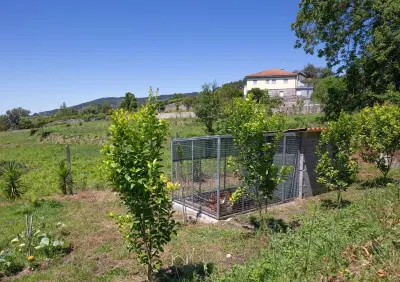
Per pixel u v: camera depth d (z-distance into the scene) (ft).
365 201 25.21
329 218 22.62
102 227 28.02
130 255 21.34
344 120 28.27
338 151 28.73
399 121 33.78
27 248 21.83
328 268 13.28
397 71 56.03
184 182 34.24
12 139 152.76
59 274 18.81
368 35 60.85
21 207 35.04
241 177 24.77
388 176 40.68
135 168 14.19
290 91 223.10
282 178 23.76
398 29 53.47
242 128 22.43
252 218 27.35
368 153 37.01
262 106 23.54
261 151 23.45
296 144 34.63
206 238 23.26
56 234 25.61
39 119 206.18
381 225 17.42
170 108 188.03
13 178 41.04
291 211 29.58
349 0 60.49
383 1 55.31
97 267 19.83
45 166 72.74
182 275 17.39
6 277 19.02
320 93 138.00
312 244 17.03
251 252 20.02
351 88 63.87
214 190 32.86
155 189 14.39
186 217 30.19
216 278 15.67
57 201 37.40
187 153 33.24
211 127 83.66
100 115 201.87
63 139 131.54
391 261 12.53
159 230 15.20
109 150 14.49
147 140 14.70
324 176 30.60
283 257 16.28
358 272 12.44
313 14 63.41
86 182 50.11
